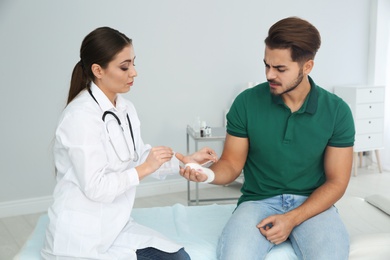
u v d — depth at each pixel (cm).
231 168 192
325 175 193
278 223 168
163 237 170
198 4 382
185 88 387
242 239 165
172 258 162
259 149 189
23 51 330
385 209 213
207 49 391
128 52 166
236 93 409
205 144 402
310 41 167
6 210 341
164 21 371
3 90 329
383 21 464
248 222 173
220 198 373
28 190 347
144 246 165
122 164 172
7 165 338
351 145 187
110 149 168
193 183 402
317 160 188
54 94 342
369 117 437
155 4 365
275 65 169
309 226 172
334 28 451
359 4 460
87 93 168
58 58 339
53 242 158
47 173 350
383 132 445
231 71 403
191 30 382
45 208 352
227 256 161
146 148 195
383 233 179
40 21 331
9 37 325
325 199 178
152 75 373
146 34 366
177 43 378
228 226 174
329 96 187
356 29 462
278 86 173
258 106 188
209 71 394
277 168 188
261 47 412
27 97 336
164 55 375
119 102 177
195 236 190
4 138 335
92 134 157
